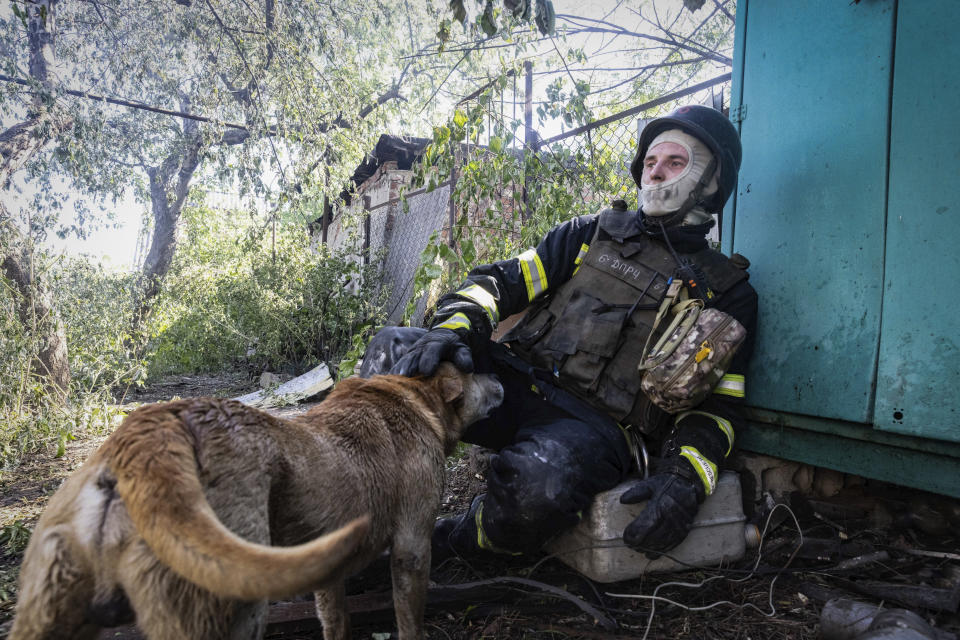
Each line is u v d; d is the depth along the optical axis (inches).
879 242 105.4
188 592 49.4
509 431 115.8
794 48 121.3
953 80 96.8
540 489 93.2
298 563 39.8
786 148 122.0
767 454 125.0
